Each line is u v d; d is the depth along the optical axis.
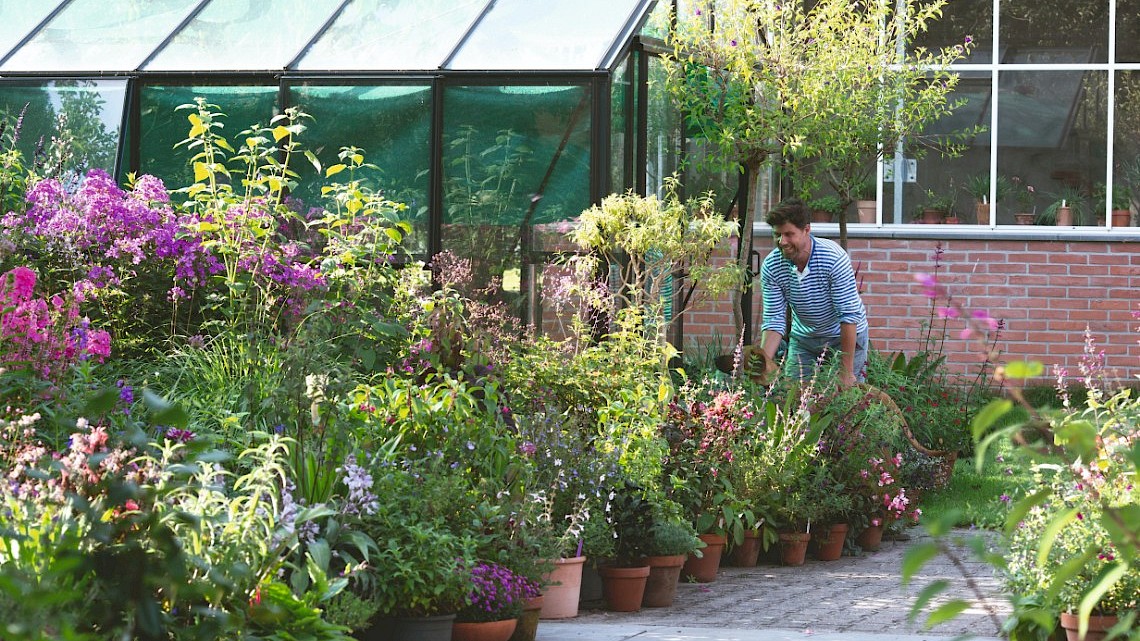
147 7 8.88
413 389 5.35
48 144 8.39
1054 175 12.37
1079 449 1.89
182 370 5.91
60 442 4.58
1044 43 12.40
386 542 4.42
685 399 6.70
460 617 4.50
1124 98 12.31
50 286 6.54
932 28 12.58
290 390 4.73
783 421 6.84
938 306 12.14
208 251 6.73
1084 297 12.05
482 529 4.75
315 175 8.16
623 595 5.39
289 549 4.07
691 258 8.08
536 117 7.97
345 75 8.14
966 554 6.84
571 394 6.32
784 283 8.02
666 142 9.05
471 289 7.91
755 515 6.56
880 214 12.41
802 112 9.01
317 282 6.63
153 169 8.34
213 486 3.57
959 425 9.47
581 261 7.62
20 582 2.18
